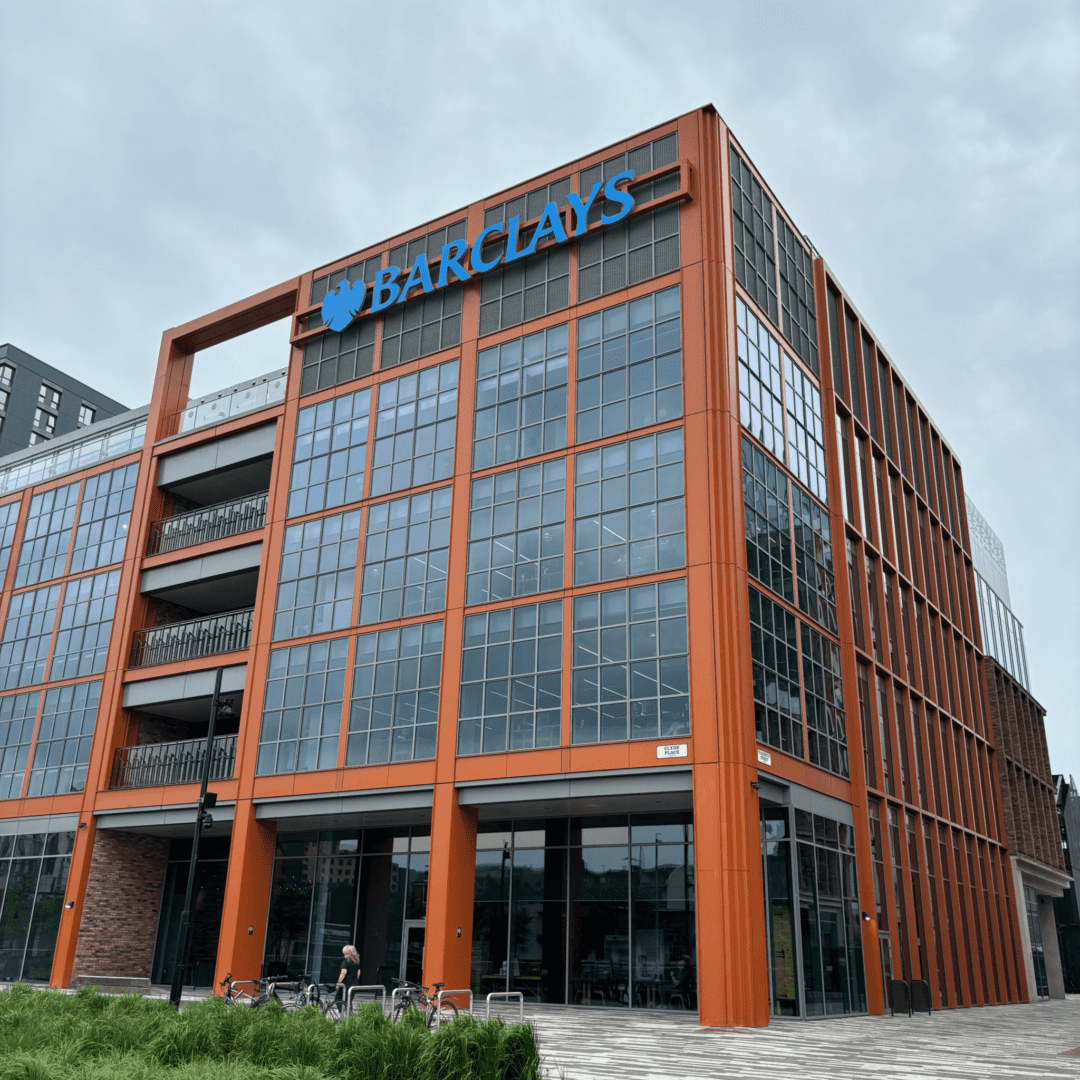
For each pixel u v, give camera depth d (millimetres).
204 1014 11727
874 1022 26094
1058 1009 39969
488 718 27766
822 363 35750
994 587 56719
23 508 44938
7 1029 11156
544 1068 14094
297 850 33781
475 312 32938
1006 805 48438
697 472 26578
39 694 39750
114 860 35938
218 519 38281
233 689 34156
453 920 26781
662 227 29625
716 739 24062
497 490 30203
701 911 23062
